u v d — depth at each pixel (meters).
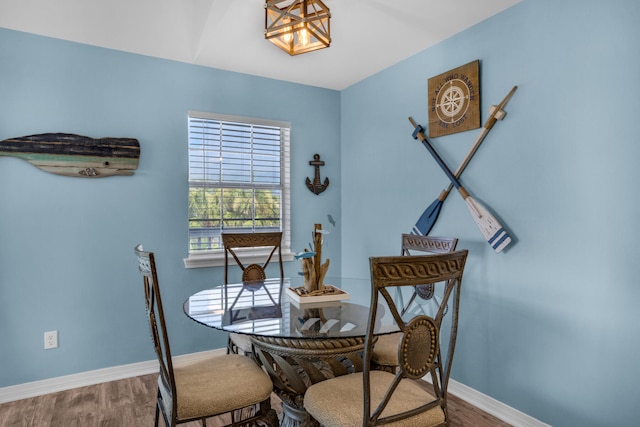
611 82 1.83
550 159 2.08
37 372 2.57
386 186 3.27
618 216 1.80
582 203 1.94
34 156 2.55
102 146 2.76
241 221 3.37
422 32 2.62
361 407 1.42
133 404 2.43
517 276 2.25
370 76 3.44
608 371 1.84
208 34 2.65
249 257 3.32
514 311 2.27
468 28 2.55
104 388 2.66
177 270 3.05
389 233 3.25
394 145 3.18
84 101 2.72
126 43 2.77
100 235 2.77
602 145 1.86
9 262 2.50
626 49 1.77
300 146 3.63
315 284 2.05
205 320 1.66
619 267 1.81
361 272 3.59
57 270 2.64
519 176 2.23
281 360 1.78
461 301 2.59
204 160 3.20
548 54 2.09
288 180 3.58
